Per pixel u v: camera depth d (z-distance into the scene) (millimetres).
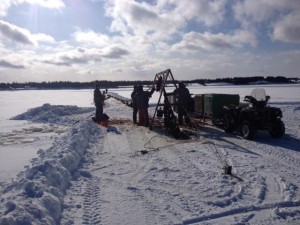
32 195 5492
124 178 7305
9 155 10469
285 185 6672
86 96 64438
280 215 5363
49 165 6648
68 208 5578
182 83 15453
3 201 5273
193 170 7832
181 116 15461
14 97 63000
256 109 12086
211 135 12906
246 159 8844
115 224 5051
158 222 5129
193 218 5250
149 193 6367
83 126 12914
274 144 10961
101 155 9555
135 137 12695
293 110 21391
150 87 17016
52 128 16703
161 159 8992
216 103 14836
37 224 4508
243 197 6102
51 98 57438
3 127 17844
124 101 33906
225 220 5215
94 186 6766
